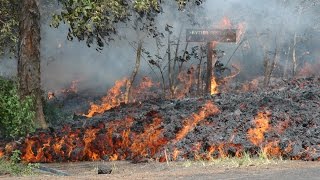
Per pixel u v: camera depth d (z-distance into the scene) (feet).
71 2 47.11
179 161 39.47
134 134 47.67
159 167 35.94
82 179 27.50
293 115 46.34
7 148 49.47
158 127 47.60
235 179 24.49
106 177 28.09
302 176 23.47
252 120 44.96
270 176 24.53
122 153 45.83
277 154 38.88
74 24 48.42
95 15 47.88
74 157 46.93
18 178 29.71
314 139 39.78
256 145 39.86
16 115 53.16
